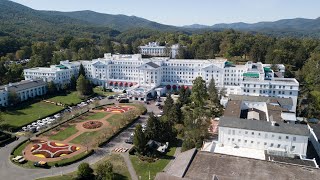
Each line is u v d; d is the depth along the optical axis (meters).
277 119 135.00
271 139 120.81
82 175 104.31
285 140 119.06
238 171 92.94
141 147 124.81
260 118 148.75
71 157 123.50
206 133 141.25
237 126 124.94
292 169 94.38
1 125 158.88
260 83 185.50
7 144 138.00
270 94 185.88
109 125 164.50
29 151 130.50
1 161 120.94
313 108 178.00
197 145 128.88
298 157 110.75
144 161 121.56
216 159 101.06
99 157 125.50
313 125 145.50
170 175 90.81
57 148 133.25
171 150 133.00
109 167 104.00
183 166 95.88
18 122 167.00
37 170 113.44
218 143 128.25
